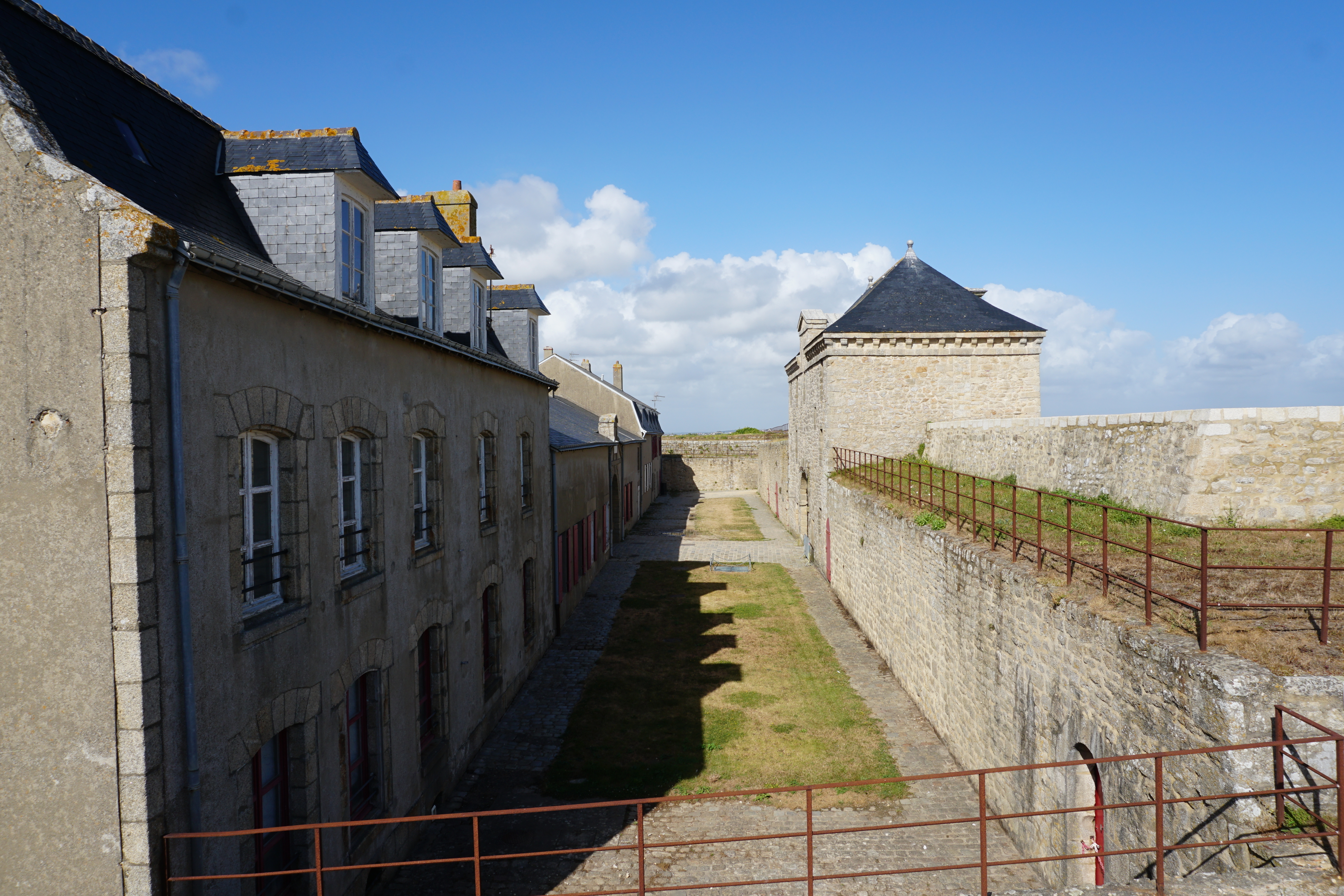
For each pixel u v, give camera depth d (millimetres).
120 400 4484
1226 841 5000
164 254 4652
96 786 4609
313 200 7461
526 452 14805
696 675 14633
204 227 6566
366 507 7848
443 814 8531
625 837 8945
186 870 4895
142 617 4562
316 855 5156
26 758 4641
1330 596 6898
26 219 4527
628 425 38781
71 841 4652
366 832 7531
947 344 22781
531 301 15500
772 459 41500
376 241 9867
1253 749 4902
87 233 4480
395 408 8352
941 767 10617
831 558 22219
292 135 7680
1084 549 9492
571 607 19188
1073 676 7250
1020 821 8516
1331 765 4926
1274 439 9727
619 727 12094
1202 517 9922
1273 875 4617
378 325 7555
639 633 17594
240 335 5555
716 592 21766
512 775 10500
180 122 7289
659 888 5348
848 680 14305
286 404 6137
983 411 22797
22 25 5652
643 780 10305
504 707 12609
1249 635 5828
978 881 8016
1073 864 7254
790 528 33375
